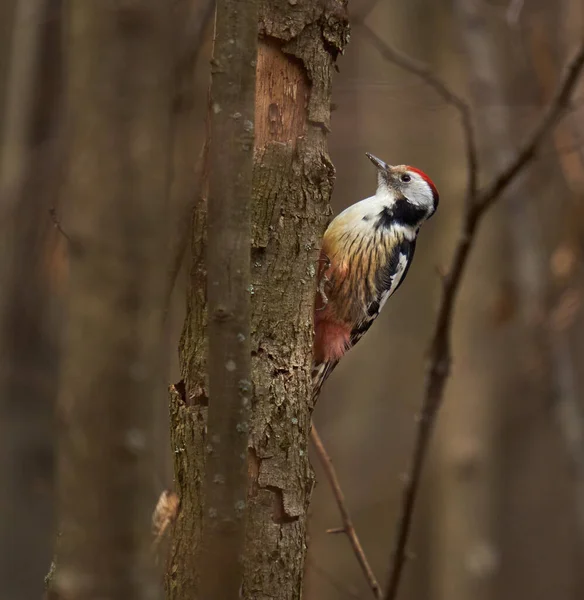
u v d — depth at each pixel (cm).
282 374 629
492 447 1688
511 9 1280
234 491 509
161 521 735
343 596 1842
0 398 1514
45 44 1478
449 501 1642
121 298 766
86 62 786
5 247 1402
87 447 751
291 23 662
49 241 1074
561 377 1447
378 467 1956
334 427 2008
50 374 1531
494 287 1636
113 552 736
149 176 780
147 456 757
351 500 1942
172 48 808
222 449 510
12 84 1428
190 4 1002
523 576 2194
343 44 684
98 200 773
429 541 1881
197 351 612
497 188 802
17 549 1545
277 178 650
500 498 2155
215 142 523
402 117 1806
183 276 959
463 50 1620
